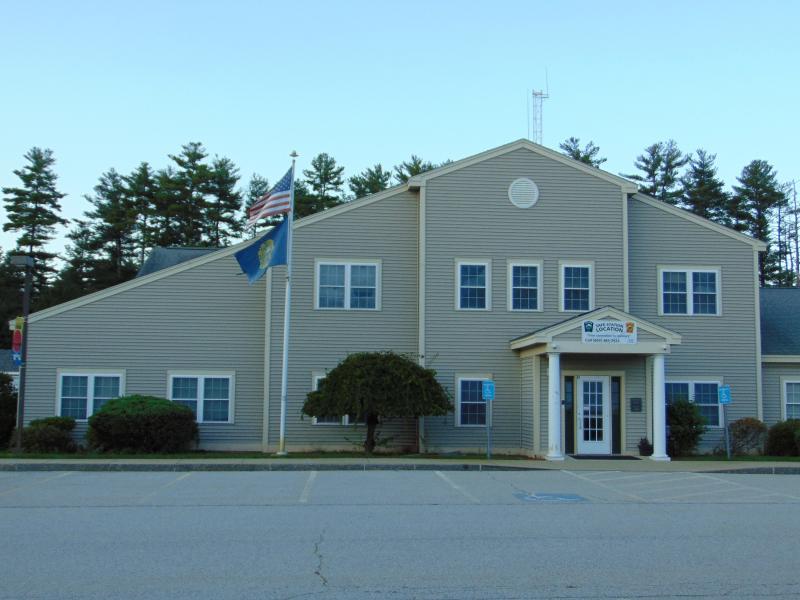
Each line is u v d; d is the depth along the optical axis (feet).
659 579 28.78
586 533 38.06
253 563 31.27
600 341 78.13
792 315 99.60
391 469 68.44
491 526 39.99
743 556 32.78
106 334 87.61
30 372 86.48
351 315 88.02
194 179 200.85
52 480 59.06
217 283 89.20
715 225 92.22
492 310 87.25
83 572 29.71
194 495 51.31
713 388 90.48
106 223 210.79
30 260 79.25
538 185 88.74
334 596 26.40
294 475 63.26
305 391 87.04
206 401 87.86
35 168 216.54
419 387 77.66
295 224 88.17
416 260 89.25
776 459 78.59
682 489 56.49
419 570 30.09
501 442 86.07
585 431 82.94
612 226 89.04
